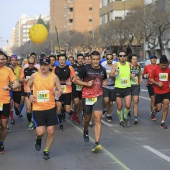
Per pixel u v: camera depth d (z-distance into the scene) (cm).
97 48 7006
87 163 705
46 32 1791
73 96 1166
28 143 890
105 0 7206
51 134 724
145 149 820
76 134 1008
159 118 1273
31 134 1007
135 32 4497
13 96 1277
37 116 712
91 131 1036
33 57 1086
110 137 958
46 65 706
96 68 788
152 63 1252
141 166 682
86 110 801
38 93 707
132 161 718
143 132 1026
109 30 5469
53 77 716
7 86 761
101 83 791
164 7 3941
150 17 4022
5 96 766
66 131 1054
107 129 1075
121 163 703
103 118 1283
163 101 1085
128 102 1088
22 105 1303
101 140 920
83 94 794
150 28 4166
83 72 787
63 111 1218
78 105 1180
